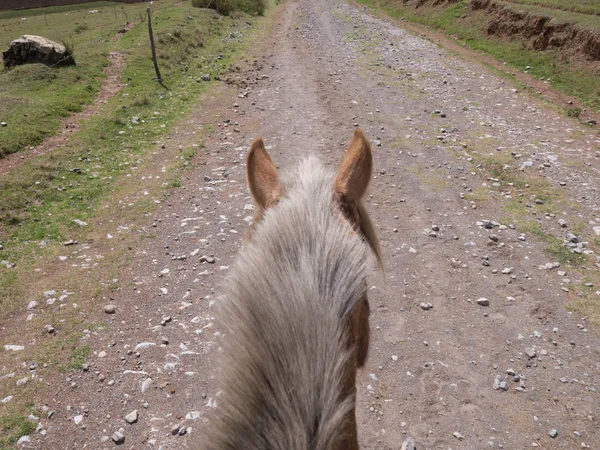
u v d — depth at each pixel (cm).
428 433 382
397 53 1812
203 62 1631
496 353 464
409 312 523
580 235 652
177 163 900
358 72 1549
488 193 777
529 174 831
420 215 720
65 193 776
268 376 125
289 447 115
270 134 1049
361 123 1105
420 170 865
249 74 1527
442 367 448
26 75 1294
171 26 2006
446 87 1370
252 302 138
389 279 576
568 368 443
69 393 419
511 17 1822
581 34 1445
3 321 504
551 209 720
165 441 376
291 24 2597
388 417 397
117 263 606
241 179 838
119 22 2702
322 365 130
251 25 2445
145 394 420
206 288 561
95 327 498
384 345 476
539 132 1034
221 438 120
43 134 992
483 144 969
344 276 155
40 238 656
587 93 1255
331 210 185
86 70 1419
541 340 478
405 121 1112
